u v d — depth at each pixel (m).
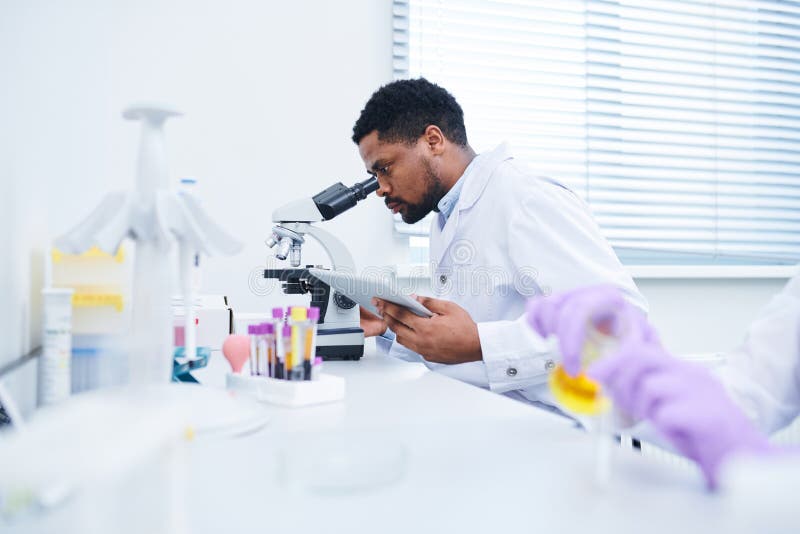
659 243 2.18
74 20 0.95
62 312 0.64
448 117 1.55
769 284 2.28
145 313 0.65
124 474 0.33
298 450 0.51
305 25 1.89
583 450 0.56
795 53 2.34
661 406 0.41
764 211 2.30
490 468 0.51
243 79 1.84
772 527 0.39
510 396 1.31
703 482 0.47
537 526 0.40
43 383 0.64
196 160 1.80
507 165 1.47
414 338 1.17
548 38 2.06
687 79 2.21
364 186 1.35
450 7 1.97
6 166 0.66
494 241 1.42
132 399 0.41
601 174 2.12
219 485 0.47
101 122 1.15
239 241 0.66
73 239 0.61
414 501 0.44
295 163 1.88
